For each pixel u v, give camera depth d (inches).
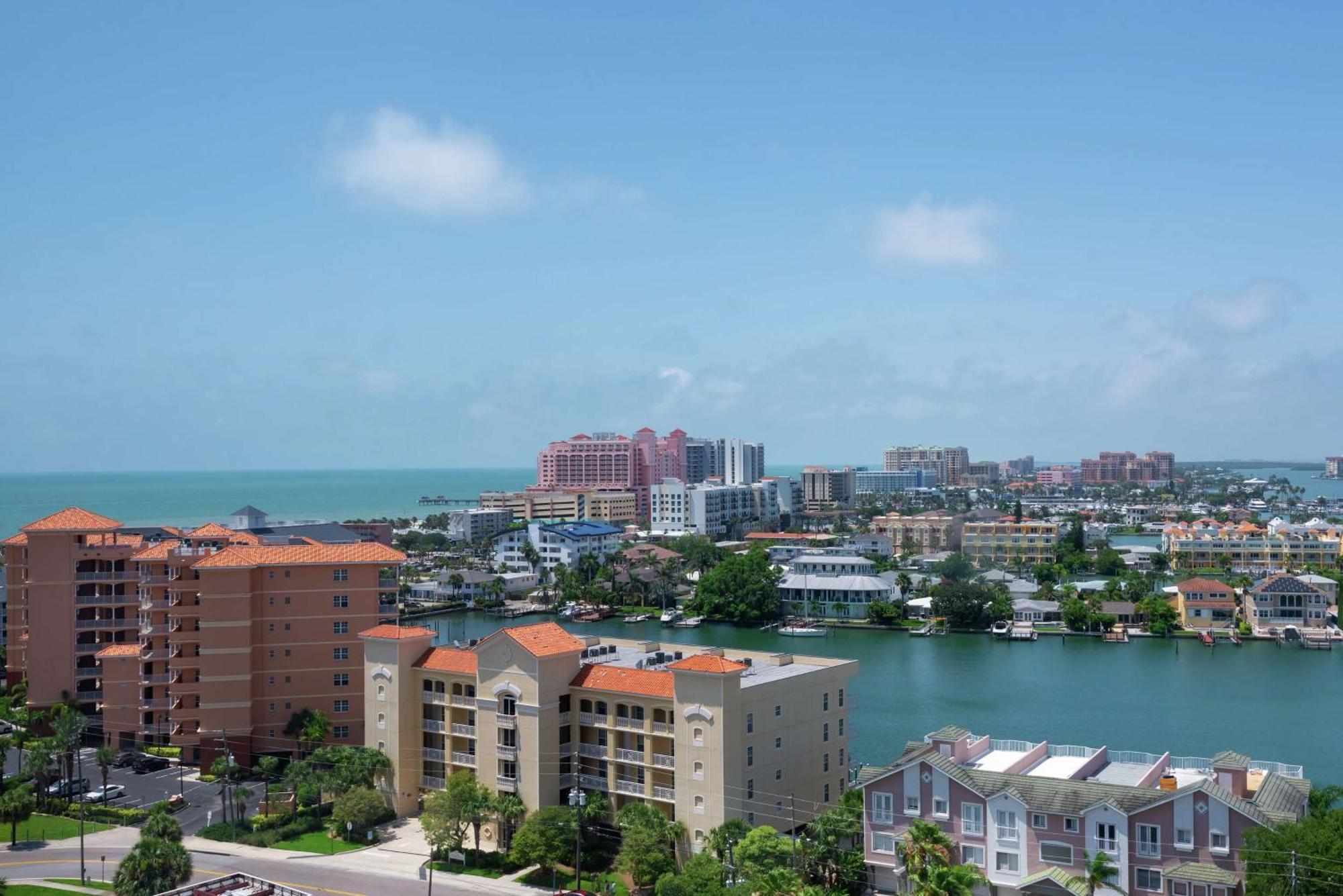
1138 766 4512.8
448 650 5536.4
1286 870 3356.3
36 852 4943.4
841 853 4239.7
